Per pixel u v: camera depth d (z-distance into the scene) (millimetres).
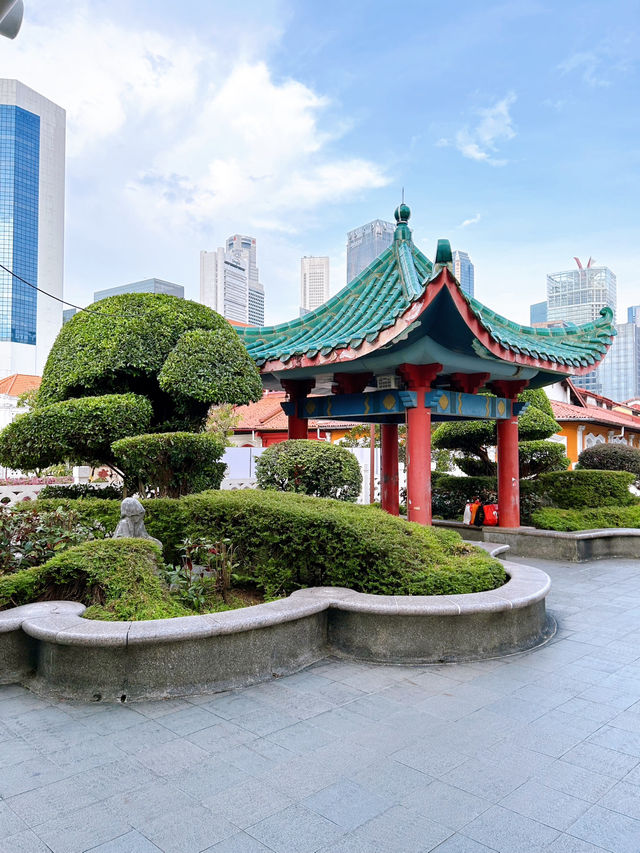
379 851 3191
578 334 11859
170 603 6195
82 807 3566
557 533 12648
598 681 5668
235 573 7594
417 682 5594
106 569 6230
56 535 7406
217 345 10266
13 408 28234
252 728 4609
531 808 3586
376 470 21531
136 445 9055
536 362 10305
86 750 4258
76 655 5234
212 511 8016
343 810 3547
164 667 5246
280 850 3193
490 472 17328
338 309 11172
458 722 4738
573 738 4488
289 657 5914
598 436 28672
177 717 4801
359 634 6293
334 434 29359
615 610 8492
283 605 6109
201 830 3352
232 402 10391
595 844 3266
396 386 10711
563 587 10023
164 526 8547
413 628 6188
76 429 9383
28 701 5129
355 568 6996
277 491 9047
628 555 13039
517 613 6609
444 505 16391
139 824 3406
